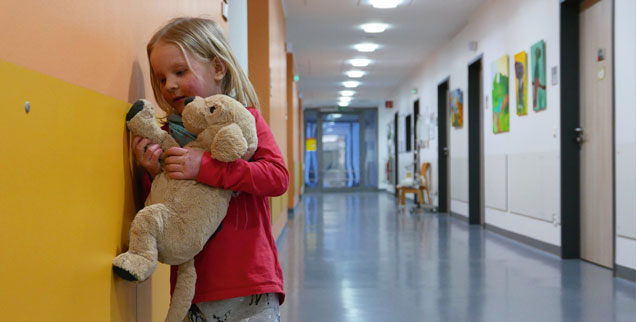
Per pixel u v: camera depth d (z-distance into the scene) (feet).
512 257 18.44
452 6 26.99
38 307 2.84
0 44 2.51
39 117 2.86
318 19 29.48
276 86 22.43
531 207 20.76
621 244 14.75
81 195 3.43
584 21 17.51
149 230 3.76
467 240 22.77
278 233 22.66
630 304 11.91
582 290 13.33
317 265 17.01
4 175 2.51
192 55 4.25
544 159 19.45
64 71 3.23
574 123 17.98
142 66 5.07
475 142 29.40
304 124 71.56
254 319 4.14
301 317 10.98
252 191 4.01
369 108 70.90
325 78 49.57
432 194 38.91
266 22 19.40
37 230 2.84
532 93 20.49
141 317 4.95
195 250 3.88
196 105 3.94
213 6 8.77
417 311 11.43
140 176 4.78
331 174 71.05
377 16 28.86
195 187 3.89
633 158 14.06
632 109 14.07
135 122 4.25
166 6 5.98
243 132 3.96
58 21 3.15
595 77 16.79
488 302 12.19
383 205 43.93
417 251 19.80
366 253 19.35
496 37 24.80
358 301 12.34
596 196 16.88
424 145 41.81
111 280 3.99
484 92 26.76
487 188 26.40
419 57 40.11
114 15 4.18
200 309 4.12
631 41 14.10
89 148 3.56
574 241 18.06
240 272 4.10
